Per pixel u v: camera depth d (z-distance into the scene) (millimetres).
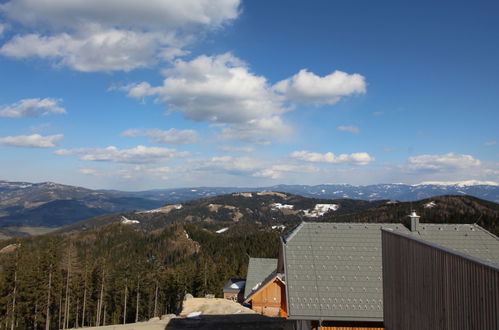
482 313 7270
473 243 20766
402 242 11539
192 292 67125
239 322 29188
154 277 66562
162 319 32344
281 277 28500
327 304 17516
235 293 59188
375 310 17188
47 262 45688
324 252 20297
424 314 9930
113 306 62062
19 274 45219
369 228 22188
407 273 11109
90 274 56125
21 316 46125
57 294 46469
